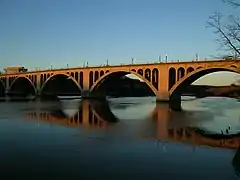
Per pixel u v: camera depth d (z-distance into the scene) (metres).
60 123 50.91
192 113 70.50
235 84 39.09
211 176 20.50
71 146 30.47
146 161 24.55
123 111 76.44
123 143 32.34
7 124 48.84
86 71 131.38
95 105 98.62
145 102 117.38
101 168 22.44
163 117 61.66
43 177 20.30
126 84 177.88
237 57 25.08
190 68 95.62
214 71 93.88
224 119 58.12
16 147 29.97
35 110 77.69
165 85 102.38
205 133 40.41
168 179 19.89
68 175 20.70
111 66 119.62
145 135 38.34
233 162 24.22
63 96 165.38
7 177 20.25
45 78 153.12
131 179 19.88
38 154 26.97
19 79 174.50
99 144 31.70
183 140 34.84
